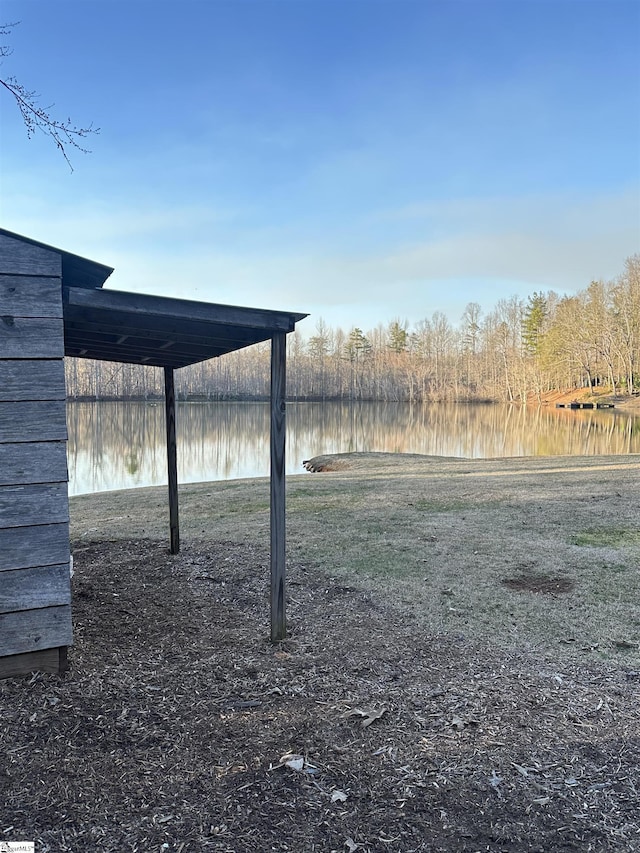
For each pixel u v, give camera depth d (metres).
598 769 1.93
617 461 11.92
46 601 2.46
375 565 4.58
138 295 2.55
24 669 2.46
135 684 2.48
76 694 2.34
